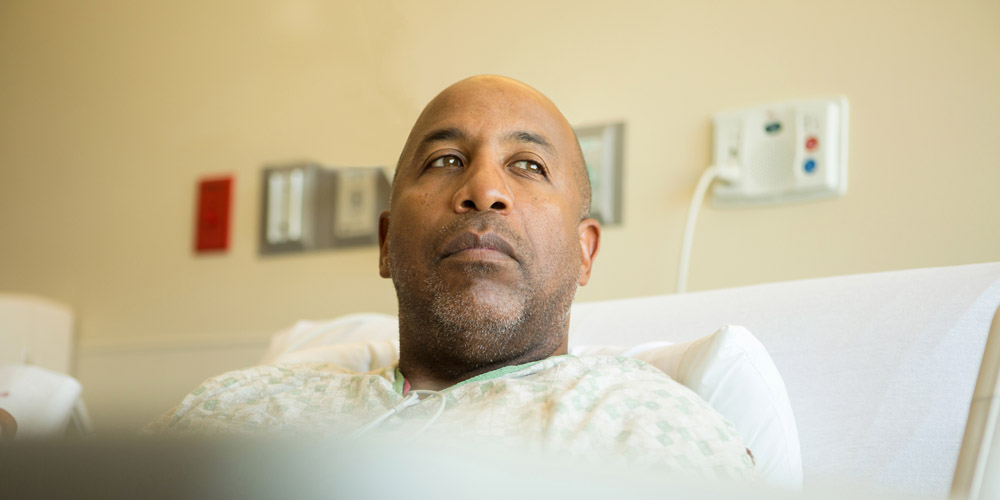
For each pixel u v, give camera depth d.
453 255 0.93
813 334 0.99
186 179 1.98
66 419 1.04
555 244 0.96
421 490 0.19
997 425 0.85
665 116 1.50
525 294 0.93
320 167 1.83
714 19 1.48
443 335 0.94
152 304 1.96
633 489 0.20
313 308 1.78
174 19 2.06
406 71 1.76
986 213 1.25
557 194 0.99
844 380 0.94
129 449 0.19
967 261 1.25
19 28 2.23
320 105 1.85
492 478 0.20
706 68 1.48
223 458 0.19
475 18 1.70
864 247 1.32
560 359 0.93
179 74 2.03
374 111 1.79
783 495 0.21
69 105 2.14
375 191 1.76
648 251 1.48
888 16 1.35
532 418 0.80
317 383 0.97
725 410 0.88
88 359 2.00
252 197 1.89
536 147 1.00
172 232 1.97
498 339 0.94
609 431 0.77
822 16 1.40
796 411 0.95
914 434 0.89
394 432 0.84
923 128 1.30
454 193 0.96
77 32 2.16
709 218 1.44
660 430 0.76
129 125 2.06
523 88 1.07
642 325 1.14
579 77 1.58
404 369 1.01
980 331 0.92
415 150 1.03
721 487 0.20
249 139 1.92
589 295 1.51
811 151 1.36
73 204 2.09
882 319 0.97
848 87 1.36
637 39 1.54
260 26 1.95
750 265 1.39
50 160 2.14
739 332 0.91
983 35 1.28
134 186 2.03
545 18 1.63
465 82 1.07
